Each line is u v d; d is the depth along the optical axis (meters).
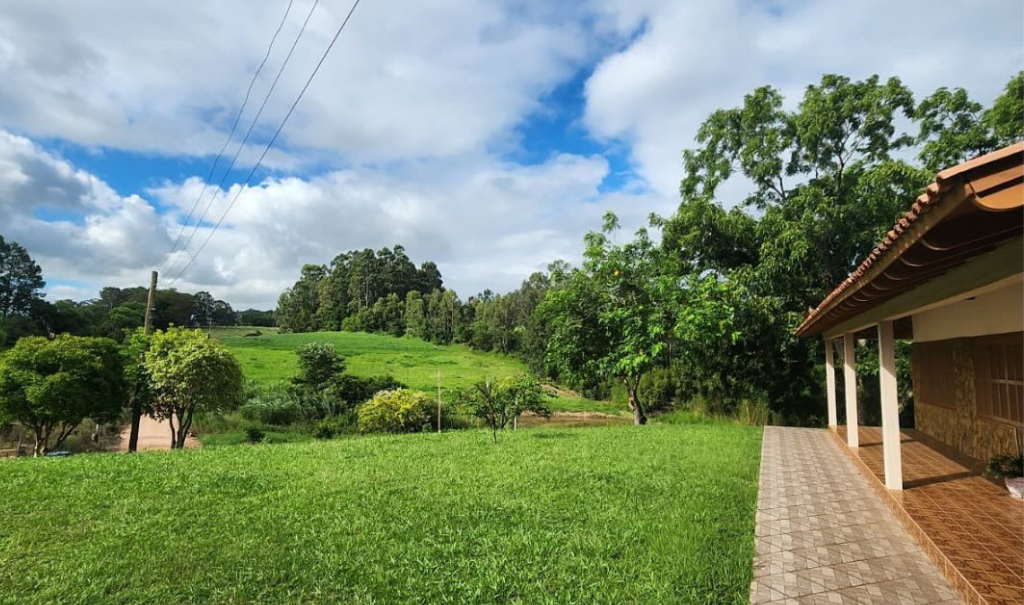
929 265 3.18
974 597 3.25
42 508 5.38
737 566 3.85
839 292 4.77
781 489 6.25
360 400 23.92
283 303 82.69
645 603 3.29
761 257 14.73
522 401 12.75
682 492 5.85
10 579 3.69
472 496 5.73
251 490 6.14
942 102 14.44
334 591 3.53
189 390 15.04
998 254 2.94
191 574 3.79
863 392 15.20
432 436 11.29
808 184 15.19
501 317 56.59
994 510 4.85
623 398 27.69
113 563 3.96
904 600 3.40
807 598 3.43
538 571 3.77
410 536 4.50
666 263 14.84
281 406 22.44
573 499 5.57
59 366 13.82
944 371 8.44
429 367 42.41
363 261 86.25
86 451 17.34
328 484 6.38
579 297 15.30
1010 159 1.90
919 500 5.20
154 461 8.04
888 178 13.20
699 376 17.34
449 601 3.36
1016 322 5.91
